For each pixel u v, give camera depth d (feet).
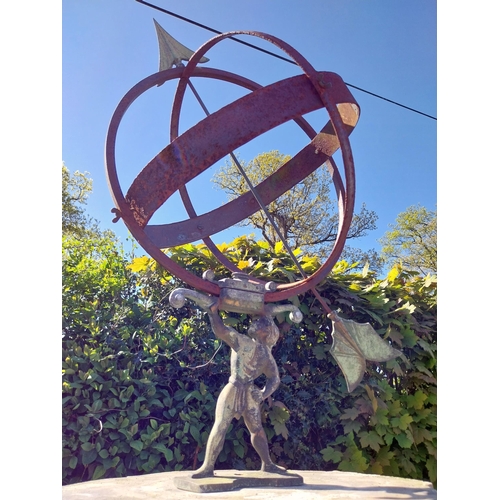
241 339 8.69
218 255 10.48
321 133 10.95
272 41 8.77
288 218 46.65
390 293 13.69
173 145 8.29
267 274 12.28
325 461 12.40
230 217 10.53
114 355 10.87
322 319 13.00
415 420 13.04
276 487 8.09
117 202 8.00
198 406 11.55
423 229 52.70
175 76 9.68
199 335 12.03
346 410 12.41
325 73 8.99
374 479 9.18
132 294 12.55
